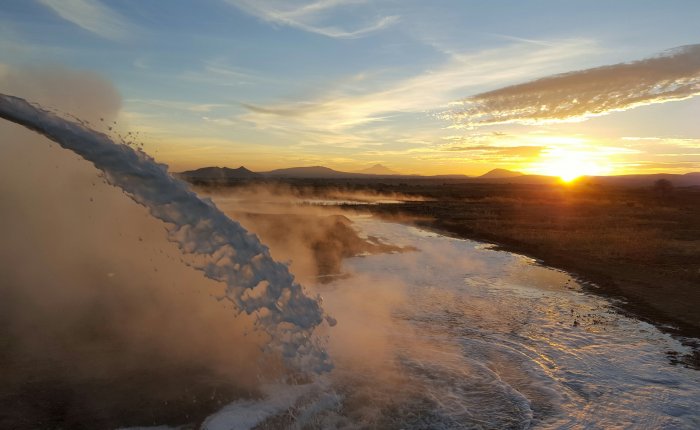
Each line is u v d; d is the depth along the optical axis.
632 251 18.05
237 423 5.22
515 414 5.90
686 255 17.30
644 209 39.22
